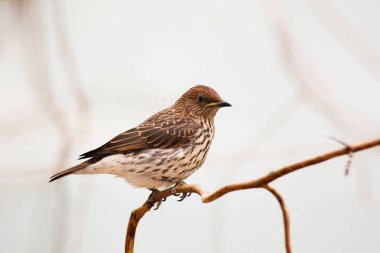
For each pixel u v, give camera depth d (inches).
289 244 261.1
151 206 398.0
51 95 451.5
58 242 386.6
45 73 453.7
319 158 237.1
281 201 261.1
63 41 466.0
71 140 433.7
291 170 245.9
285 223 262.5
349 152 230.2
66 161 428.8
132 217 352.2
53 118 445.1
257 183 255.1
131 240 353.7
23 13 451.5
